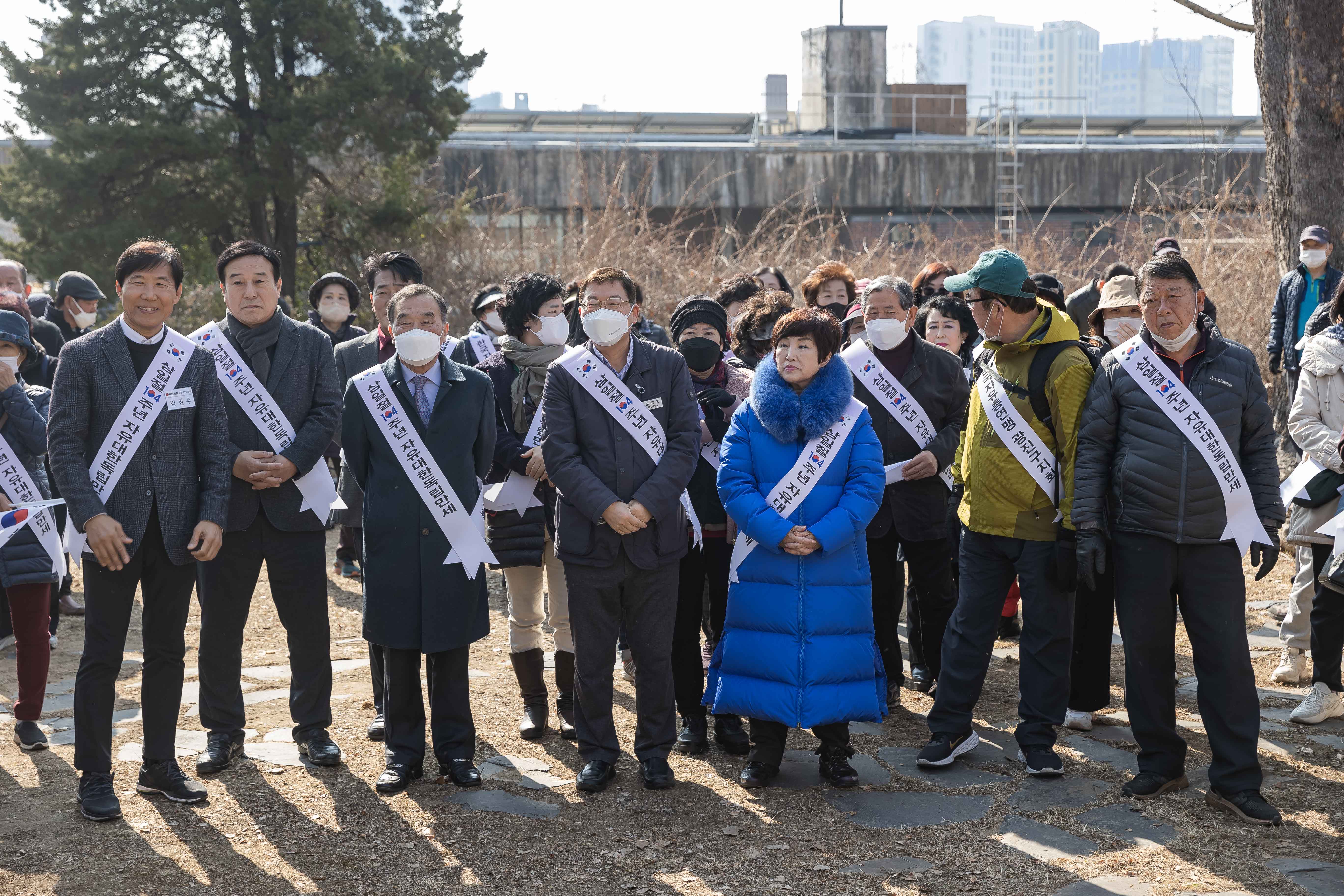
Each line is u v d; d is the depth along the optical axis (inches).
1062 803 157.8
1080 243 699.4
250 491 165.2
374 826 151.8
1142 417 153.7
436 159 674.8
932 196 789.2
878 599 198.1
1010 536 166.4
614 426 162.2
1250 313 450.6
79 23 581.0
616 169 730.2
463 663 167.5
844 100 880.9
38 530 176.1
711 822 153.4
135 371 151.5
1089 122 904.3
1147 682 157.9
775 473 164.2
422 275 218.4
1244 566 289.9
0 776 168.2
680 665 180.2
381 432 163.3
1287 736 181.3
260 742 182.5
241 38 583.5
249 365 167.8
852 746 181.6
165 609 155.5
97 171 549.6
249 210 613.6
